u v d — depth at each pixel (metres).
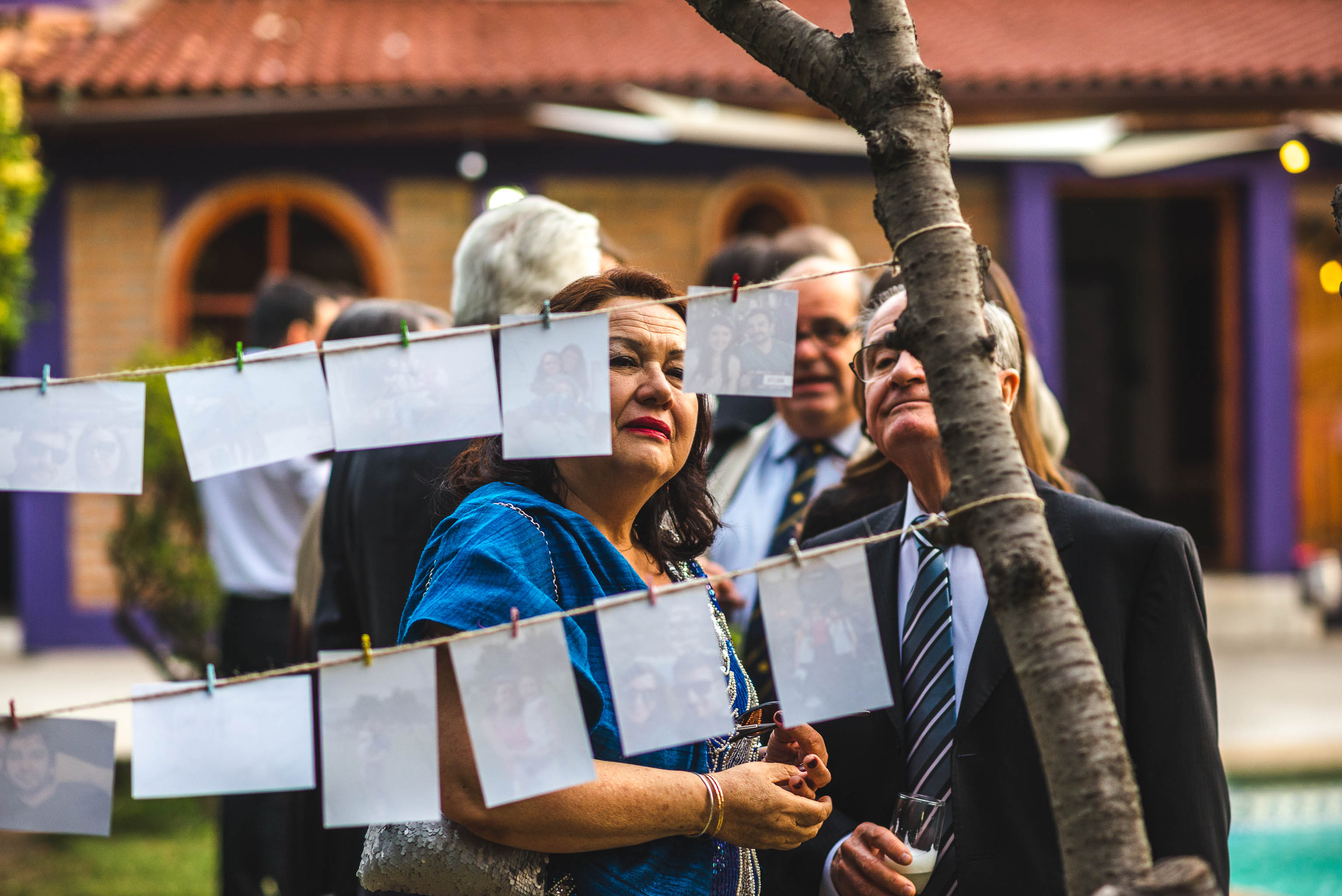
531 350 1.36
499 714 1.26
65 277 9.84
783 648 1.32
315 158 10.07
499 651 1.27
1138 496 14.99
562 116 9.24
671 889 1.58
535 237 2.48
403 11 12.15
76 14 10.91
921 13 12.73
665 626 1.30
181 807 5.75
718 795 1.54
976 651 1.79
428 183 10.19
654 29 11.77
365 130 9.66
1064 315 15.15
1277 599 10.37
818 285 3.00
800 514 2.99
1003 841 1.71
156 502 5.67
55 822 1.22
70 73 9.52
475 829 1.44
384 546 2.32
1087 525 1.79
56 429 1.27
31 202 6.06
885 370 1.92
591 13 12.39
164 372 1.30
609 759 1.55
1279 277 10.90
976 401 1.16
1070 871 1.06
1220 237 11.31
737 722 1.76
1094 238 15.08
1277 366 10.92
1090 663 1.10
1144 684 1.71
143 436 1.29
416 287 10.20
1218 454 14.13
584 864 1.54
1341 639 9.99
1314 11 12.72
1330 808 6.12
